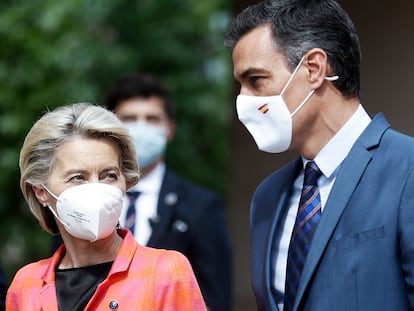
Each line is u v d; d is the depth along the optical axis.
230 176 11.36
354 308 5.04
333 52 5.39
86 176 5.31
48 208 5.62
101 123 5.34
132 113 8.41
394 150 5.23
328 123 5.43
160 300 5.18
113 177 5.37
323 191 5.45
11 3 15.27
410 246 4.96
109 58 14.93
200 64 16.03
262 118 5.48
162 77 15.51
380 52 9.92
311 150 5.48
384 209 5.08
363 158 5.28
